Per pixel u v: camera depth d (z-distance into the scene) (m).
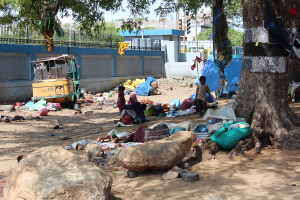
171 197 4.15
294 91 13.20
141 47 28.70
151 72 29.38
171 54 31.16
